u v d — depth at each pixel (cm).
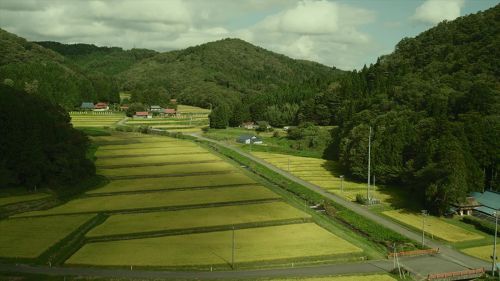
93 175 15050
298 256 8462
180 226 10138
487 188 13175
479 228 10819
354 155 15800
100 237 9350
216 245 9050
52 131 14650
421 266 8506
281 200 12694
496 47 18500
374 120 17475
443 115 14325
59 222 10300
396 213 12000
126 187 13838
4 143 12700
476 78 17438
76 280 7356
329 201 13125
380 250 9369
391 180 14600
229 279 7538
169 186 14062
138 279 7456
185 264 8019
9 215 10819
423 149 13212
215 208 11738
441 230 10656
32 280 7300
